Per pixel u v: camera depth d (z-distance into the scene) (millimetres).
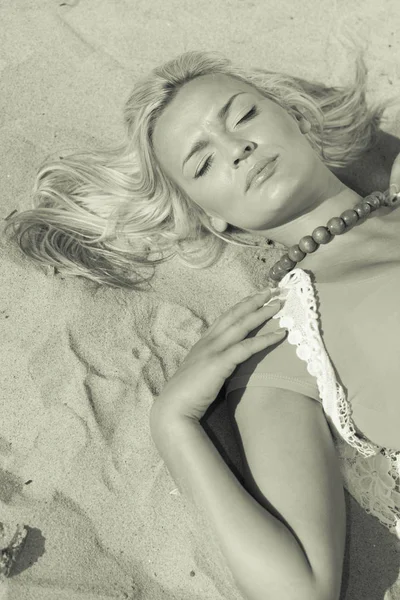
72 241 2904
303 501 2029
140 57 3305
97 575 2289
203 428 2246
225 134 2443
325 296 2246
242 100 2490
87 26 3381
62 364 2605
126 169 2936
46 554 2309
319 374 2172
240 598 2260
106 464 2443
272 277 2617
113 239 2941
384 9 3346
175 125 2539
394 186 2553
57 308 2713
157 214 2912
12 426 2514
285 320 2262
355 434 2232
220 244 2896
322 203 2527
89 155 3006
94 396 2549
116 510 2387
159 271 2861
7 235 2873
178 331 2705
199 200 2617
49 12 3402
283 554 1938
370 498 2326
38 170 3029
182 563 2312
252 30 3359
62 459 2451
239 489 2064
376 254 2363
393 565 2336
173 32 3365
